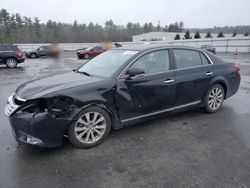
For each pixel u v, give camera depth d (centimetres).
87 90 353
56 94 332
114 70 395
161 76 423
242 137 399
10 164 319
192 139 393
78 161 327
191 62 477
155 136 404
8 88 829
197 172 301
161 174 298
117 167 313
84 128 357
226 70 527
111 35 5716
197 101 488
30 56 2778
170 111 450
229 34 7469
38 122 319
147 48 432
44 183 281
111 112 377
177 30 9531
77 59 2438
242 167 311
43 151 352
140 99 402
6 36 5928
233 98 648
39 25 6103
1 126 447
